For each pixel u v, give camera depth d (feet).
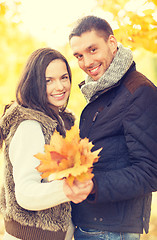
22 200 5.51
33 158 5.71
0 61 17.46
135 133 5.96
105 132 6.29
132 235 6.41
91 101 6.73
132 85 6.29
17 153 5.80
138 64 17.62
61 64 6.50
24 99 6.31
